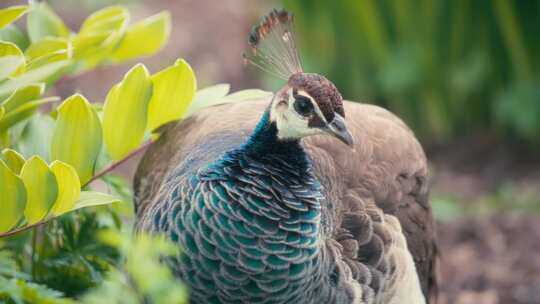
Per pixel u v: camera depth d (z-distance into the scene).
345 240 8.53
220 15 20.95
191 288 7.69
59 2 20.41
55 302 7.29
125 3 20.66
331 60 17.75
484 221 14.83
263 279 7.65
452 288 13.28
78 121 8.12
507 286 13.23
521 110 16.59
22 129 8.62
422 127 17.80
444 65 17.14
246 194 7.59
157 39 9.70
